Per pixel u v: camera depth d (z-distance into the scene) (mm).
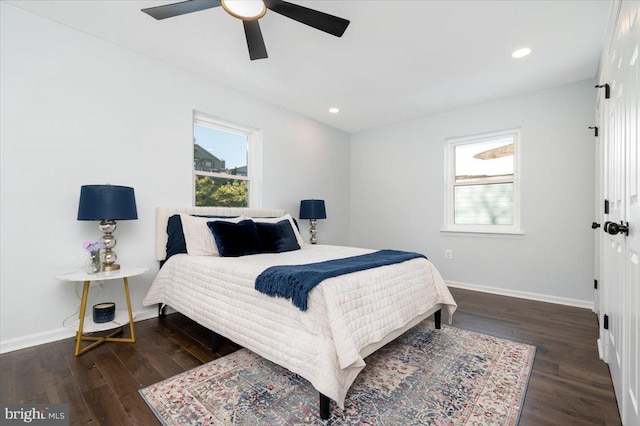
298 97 3490
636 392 1082
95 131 2346
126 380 1643
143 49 2523
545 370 1748
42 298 2107
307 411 1394
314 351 1361
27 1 1948
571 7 1933
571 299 3039
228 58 2656
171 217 2695
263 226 2883
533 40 2311
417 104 3676
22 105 2031
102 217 2037
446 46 2406
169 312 2799
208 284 2068
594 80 2926
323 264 1948
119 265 2238
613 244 1601
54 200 2158
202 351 2016
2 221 1960
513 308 2938
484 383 1615
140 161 2592
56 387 1569
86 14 2078
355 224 4895
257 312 1678
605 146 1909
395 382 1629
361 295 1626
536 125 3244
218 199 3293
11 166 1991
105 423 1305
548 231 3176
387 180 4512
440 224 3967
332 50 2480
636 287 1091
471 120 3699
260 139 3584
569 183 3059
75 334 2234
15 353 1944
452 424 1303
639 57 1026
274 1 1586
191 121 2934
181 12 1671
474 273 3680
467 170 3861
